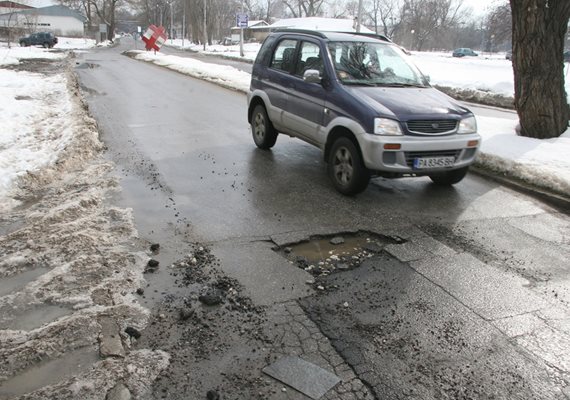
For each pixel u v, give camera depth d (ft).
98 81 56.03
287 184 21.33
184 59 92.38
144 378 9.46
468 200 20.35
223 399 9.04
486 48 287.28
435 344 10.82
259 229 16.51
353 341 10.82
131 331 10.74
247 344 10.59
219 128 32.17
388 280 13.52
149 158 24.54
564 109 28.60
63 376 9.49
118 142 27.50
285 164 24.32
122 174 21.83
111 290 12.36
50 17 264.11
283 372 9.77
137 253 14.35
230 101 44.06
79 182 20.52
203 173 22.44
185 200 18.94
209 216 17.44
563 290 13.34
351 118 19.27
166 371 9.69
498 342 10.98
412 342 10.86
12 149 24.50
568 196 20.35
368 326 11.38
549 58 27.53
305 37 23.53
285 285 13.02
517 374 9.97
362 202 19.56
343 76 20.92
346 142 19.60
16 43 167.63
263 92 25.62
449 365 10.17
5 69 68.08
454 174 21.34
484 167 24.27
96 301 11.88
